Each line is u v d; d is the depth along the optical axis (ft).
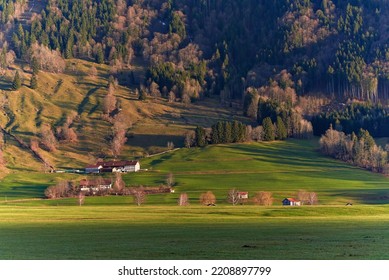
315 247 555.69
